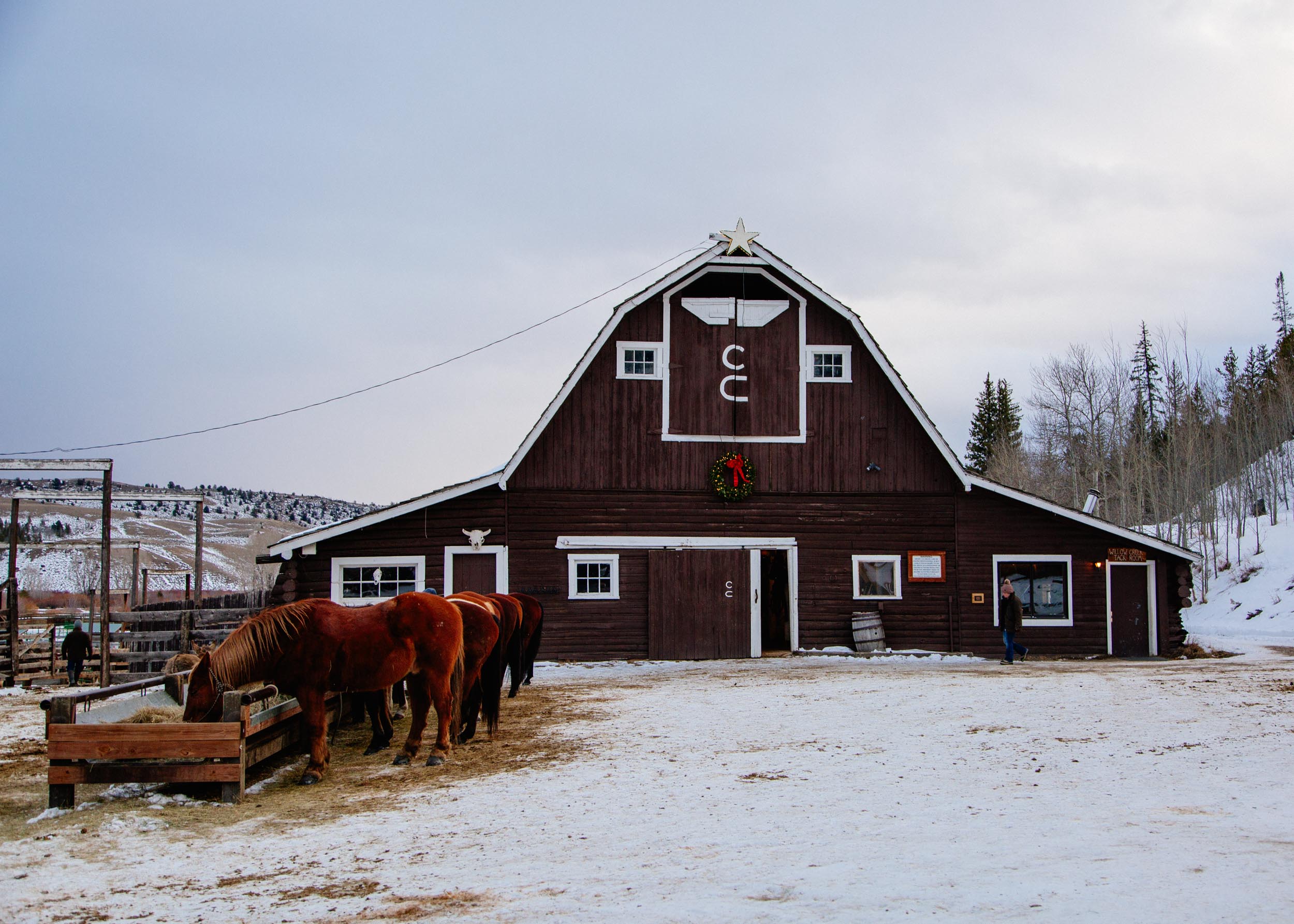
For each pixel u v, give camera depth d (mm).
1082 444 60000
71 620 32156
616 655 23078
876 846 6973
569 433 23344
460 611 11992
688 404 23703
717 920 5469
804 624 23734
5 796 10109
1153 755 10047
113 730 9508
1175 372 59469
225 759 9586
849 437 24047
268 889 6688
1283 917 5051
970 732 11867
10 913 6289
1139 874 5945
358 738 13117
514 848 7465
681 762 10633
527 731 13188
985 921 5223
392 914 5973
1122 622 24250
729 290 24234
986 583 24078
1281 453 62406
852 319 23875
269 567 100938
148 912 6250
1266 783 8609
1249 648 27250
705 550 23500
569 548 23109
